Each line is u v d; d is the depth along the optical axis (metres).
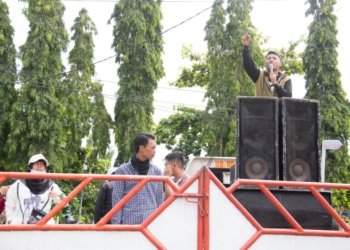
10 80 23.62
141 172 7.03
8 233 5.75
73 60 25.61
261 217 6.95
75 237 5.89
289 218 6.39
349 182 26.41
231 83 27.09
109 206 7.31
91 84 25.78
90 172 26.06
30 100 23.41
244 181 6.29
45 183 7.25
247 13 27.58
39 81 23.52
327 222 7.02
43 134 23.00
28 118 22.92
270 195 6.37
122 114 25.95
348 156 26.58
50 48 23.97
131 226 6.02
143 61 26.22
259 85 8.30
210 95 27.38
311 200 7.08
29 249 5.77
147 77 26.34
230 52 27.14
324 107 26.61
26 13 24.30
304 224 6.98
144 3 26.33
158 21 26.75
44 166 7.32
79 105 25.05
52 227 5.84
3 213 7.94
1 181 5.59
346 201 25.61
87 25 25.97
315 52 26.97
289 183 6.37
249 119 7.45
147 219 6.05
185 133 32.84
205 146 30.03
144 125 25.77
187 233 6.10
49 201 7.20
